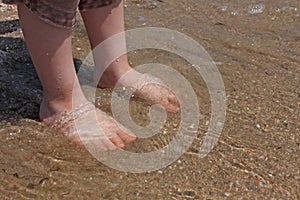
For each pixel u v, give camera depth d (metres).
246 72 1.42
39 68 1.19
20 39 1.53
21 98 1.31
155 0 1.75
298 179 1.15
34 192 1.11
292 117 1.29
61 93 1.21
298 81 1.40
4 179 1.13
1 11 1.68
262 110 1.31
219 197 1.11
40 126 1.23
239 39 1.56
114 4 1.27
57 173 1.14
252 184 1.13
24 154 1.18
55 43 1.17
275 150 1.21
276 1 1.75
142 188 1.12
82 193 1.11
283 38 1.58
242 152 1.20
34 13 1.14
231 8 1.72
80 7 1.25
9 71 1.39
